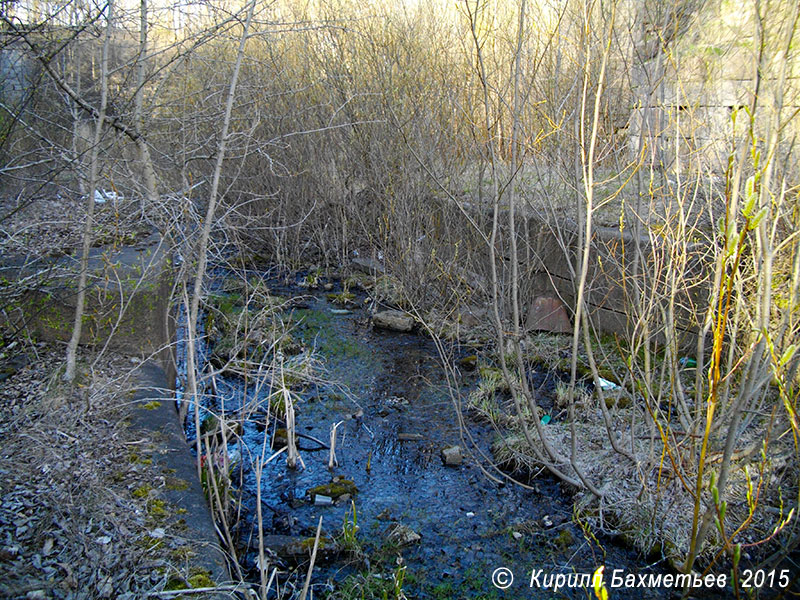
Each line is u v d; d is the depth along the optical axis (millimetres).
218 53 7348
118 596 2471
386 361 6453
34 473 3141
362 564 3590
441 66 7324
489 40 6211
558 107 4207
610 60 4742
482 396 5578
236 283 8430
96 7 4008
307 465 4594
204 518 3045
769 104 3020
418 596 3389
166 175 7305
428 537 3861
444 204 7105
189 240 4656
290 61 9086
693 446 3873
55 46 4496
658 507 3928
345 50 8758
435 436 5043
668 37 4305
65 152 4340
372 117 8188
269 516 3980
